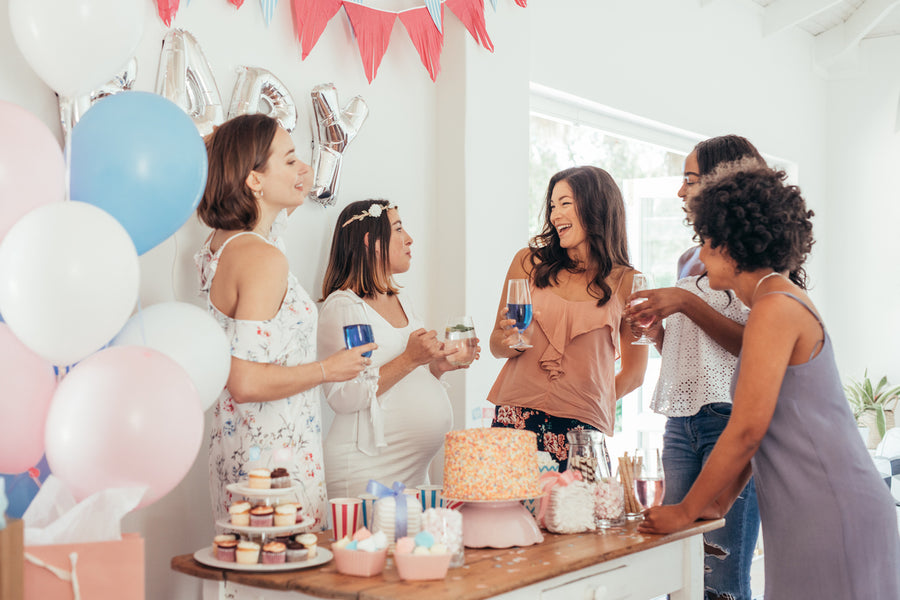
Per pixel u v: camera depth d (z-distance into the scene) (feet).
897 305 20.71
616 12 14.67
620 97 14.74
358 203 8.71
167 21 8.13
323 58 9.72
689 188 8.26
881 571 5.71
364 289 8.50
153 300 8.01
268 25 9.08
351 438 8.15
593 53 14.12
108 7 5.57
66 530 4.64
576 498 6.48
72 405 4.86
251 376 6.48
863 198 21.24
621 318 8.83
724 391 8.09
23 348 5.30
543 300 8.50
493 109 11.30
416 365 7.91
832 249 21.63
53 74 5.71
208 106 8.11
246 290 6.58
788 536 5.85
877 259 21.02
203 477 8.30
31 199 5.40
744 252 5.99
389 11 10.32
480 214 11.08
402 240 8.71
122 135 5.57
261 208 7.06
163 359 5.13
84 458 4.82
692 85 16.66
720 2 17.58
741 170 6.22
